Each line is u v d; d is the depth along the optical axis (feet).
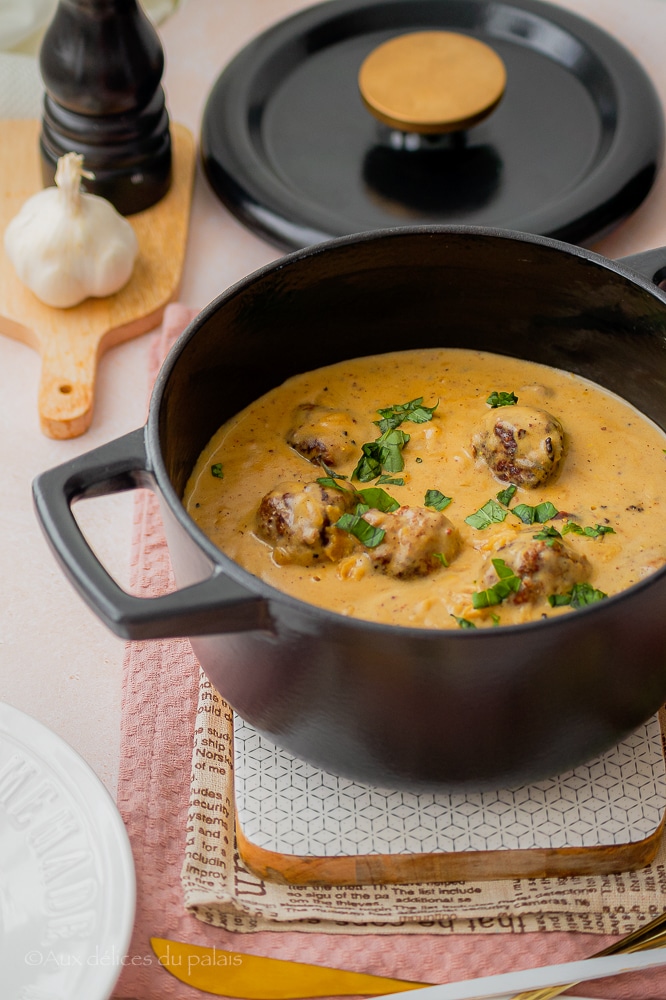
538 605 1.88
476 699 1.72
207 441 2.11
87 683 2.13
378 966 1.88
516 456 2.04
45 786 1.91
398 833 1.91
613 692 1.78
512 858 1.91
